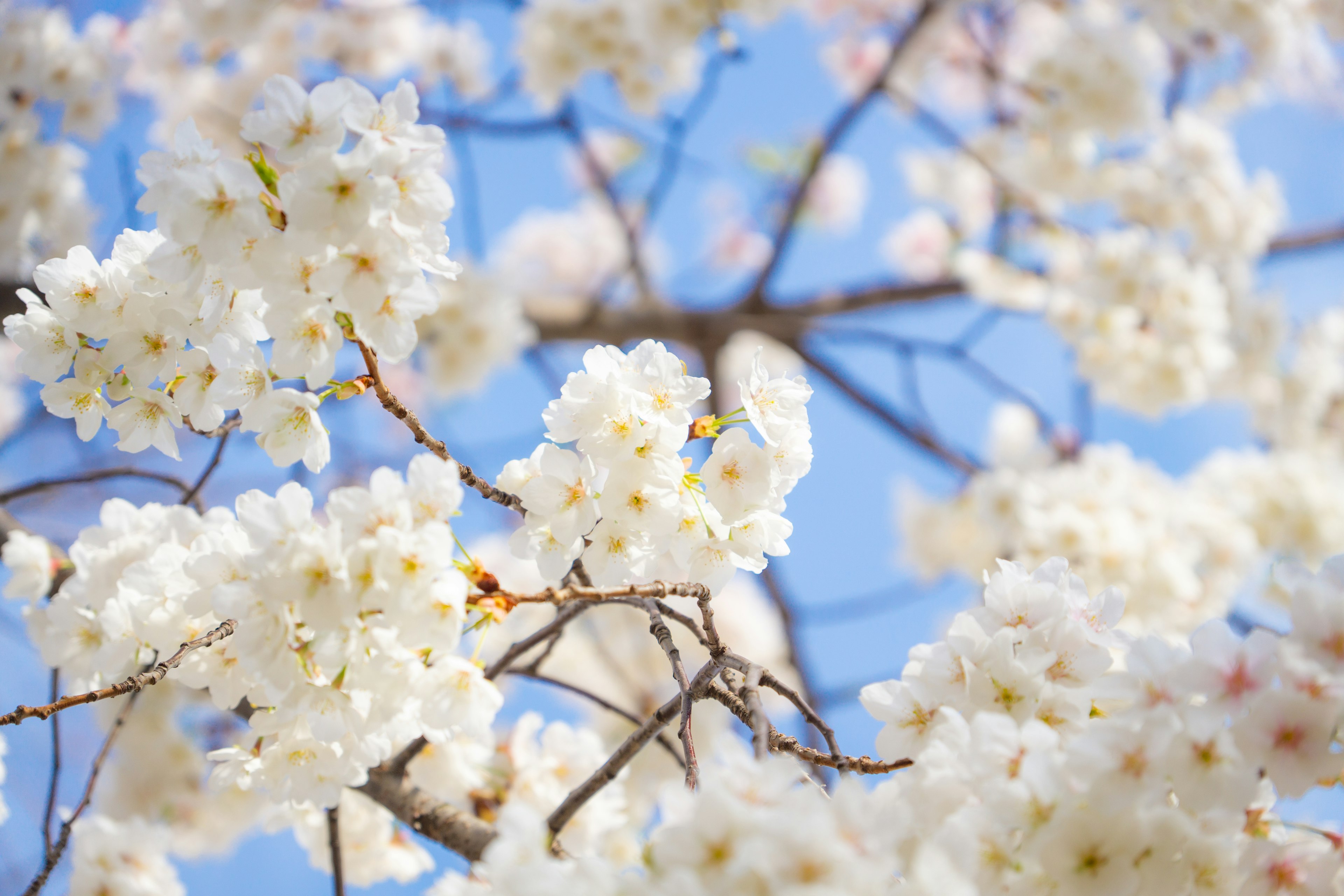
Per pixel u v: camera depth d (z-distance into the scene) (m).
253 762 1.48
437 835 1.65
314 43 3.26
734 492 1.48
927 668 1.45
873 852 1.34
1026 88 2.99
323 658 1.41
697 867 1.33
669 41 2.81
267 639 1.41
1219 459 2.98
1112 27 2.91
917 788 1.40
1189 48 2.99
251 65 3.22
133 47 2.99
